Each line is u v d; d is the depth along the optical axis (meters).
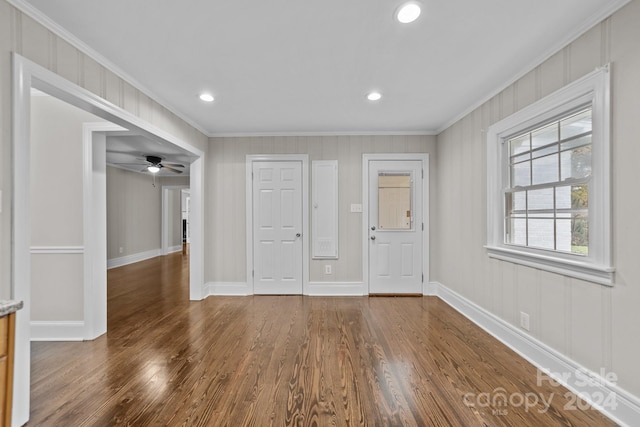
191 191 4.05
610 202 1.69
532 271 2.32
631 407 1.57
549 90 2.15
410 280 4.22
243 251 4.28
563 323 2.03
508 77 2.56
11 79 1.57
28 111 1.65
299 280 4.27
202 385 2.00
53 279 2.77
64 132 2.79
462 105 3.21
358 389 1.95
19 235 1.61
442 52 2.18
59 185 2.79
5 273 1.57
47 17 1.75
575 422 1.64
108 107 2.27
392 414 1.71
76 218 2.79
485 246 2.87
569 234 2.09
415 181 4.21
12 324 1.29
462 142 3.43
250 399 1.84
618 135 1.65
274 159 4.24
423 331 2.91
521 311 2.45
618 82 1.64
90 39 1.99
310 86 2.74
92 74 2.12
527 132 2.47
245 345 2.61
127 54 2.18
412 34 1.97
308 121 3.75
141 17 1.78
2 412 1.25
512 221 2.70
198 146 3.94
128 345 2.63
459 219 3.51
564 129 2.13
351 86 2.74
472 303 3.21
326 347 2.56
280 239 4.28
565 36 1.96
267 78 2.58
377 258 4.23
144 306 3.75
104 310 2.90
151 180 8.27
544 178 2.31
